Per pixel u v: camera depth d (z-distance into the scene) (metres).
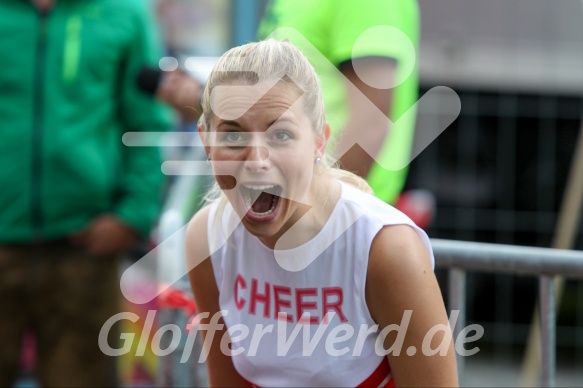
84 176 12.05
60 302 12.23
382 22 9.36
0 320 12.09
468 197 17.98
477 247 9.81
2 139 11.80
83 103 12.05
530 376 15.66
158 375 10.58
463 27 17.84
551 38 17.73
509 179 17.94
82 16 12.05
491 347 17.34
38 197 11.92
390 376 8.16
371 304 7.68
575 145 17.73
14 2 11.87
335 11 9.47
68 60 11.93
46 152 11.87
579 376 16.81
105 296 12.36
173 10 16.56
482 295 17.45
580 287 17.00
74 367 12.33
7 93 11.82
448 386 7.66
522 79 17.83
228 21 16.69
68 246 12.20
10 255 11.99
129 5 12.37
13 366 12.28
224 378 8.99
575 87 17.72
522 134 17.86
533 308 17.30
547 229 17.78
